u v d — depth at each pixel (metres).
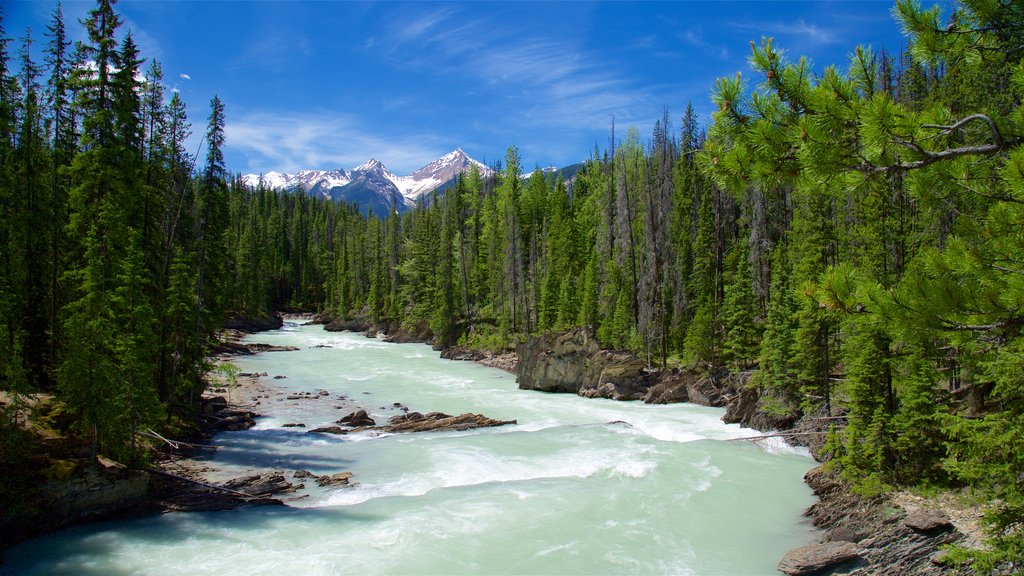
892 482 18.55
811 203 32.75
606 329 48.16
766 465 23.97
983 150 5.96
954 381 23.42
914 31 6.84
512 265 70.81
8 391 18.27
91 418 18.84
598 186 77.62
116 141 25.89
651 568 15.58
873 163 6.40
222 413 33.00
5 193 27.67
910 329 6.48
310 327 99.19
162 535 17.45
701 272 44.50
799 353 27.80
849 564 15.20
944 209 7.21
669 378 40.44
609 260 57.00
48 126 32.19
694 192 53.78
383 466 24.25
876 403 19.89
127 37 26.31
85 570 15.26
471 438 28.75
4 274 26.19
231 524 18.28
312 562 15.76
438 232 87.56
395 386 44.78
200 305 32.34
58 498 17.75
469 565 15.66
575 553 16.36
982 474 12.41
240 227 103.12
